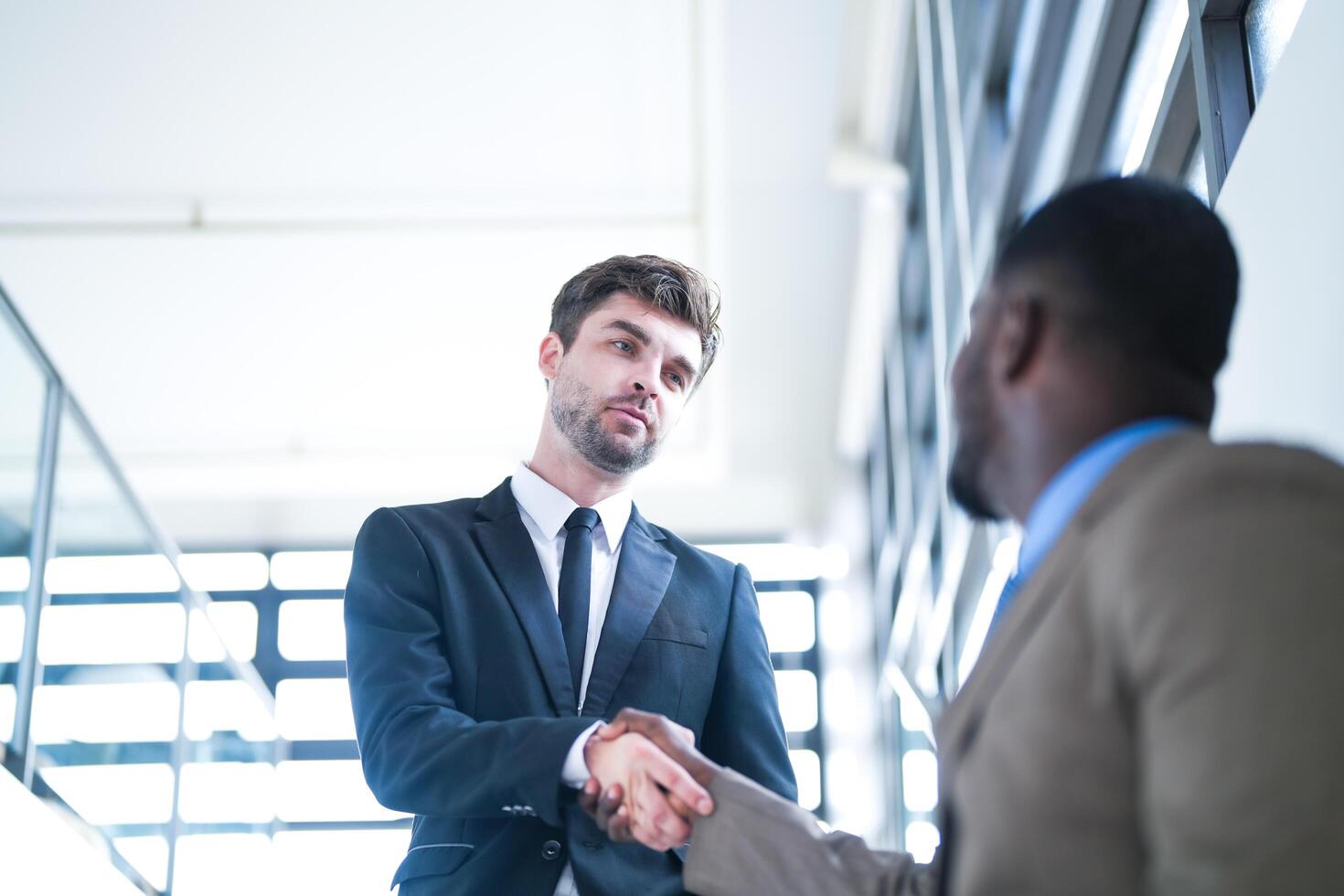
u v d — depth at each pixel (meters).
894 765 9.05
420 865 1.72
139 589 5.02
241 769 6.41
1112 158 4.24
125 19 7.17
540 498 1.98
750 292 8.84
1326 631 0.90
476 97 7.73
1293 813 0.86
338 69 7.52
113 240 8.37
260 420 9.73
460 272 8.70
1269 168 2.24
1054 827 1.00
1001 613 1.25
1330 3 2.02
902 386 8.06
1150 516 1.01
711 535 10.65
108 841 4.42
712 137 7.84
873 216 7.96
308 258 8.57
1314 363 2.04
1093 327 1.21
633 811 1.53
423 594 1.85
